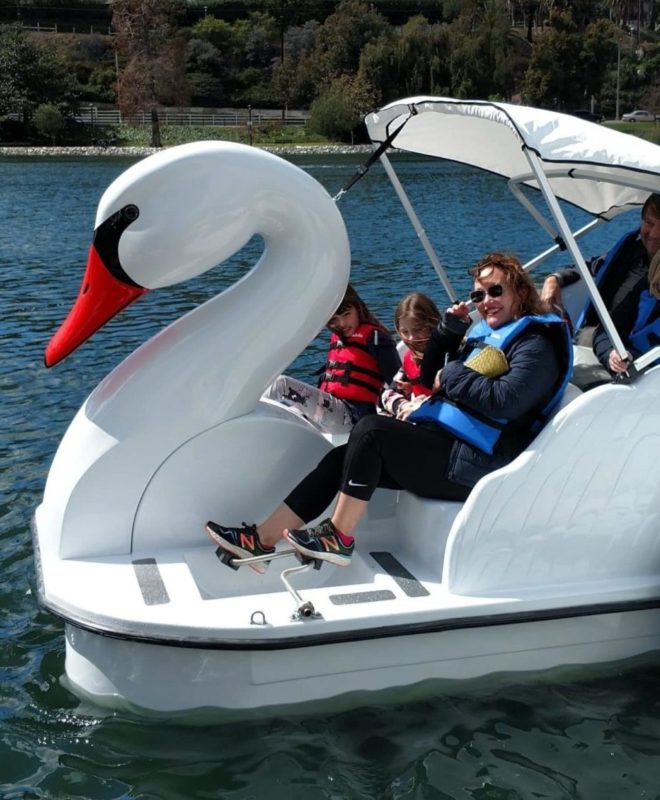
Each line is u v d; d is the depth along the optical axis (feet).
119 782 11.49
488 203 88.94
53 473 13.67
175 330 13.64
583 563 13.28
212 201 12.82
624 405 12.76
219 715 12.26
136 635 11.76
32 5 345.92
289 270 13.50
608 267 15.55
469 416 13.08
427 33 249.55
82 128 231.91
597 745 12.18
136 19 244.42
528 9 306.76
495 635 12.94
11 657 14.16
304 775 11.58
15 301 40.68
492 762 11.85
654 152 12.43
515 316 13.28
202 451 13.62
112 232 12.84
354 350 16.33
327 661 12.32
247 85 293.43
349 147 212.02
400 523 14.03
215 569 13.71
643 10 335.88
